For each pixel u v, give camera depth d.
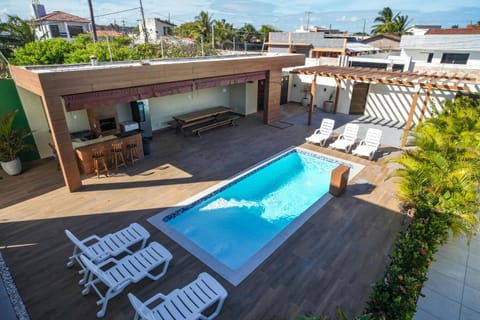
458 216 5.71
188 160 9.70
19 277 5.00
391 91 13.85
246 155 10.14
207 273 4.90
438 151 6.81
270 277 5.04
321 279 5.00
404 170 6.77
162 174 8.72
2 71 19.14
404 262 4.40
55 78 6.62
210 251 6.14
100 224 6.43
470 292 4.83
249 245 6.35
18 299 4.57
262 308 4.46
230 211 7.54
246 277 5.04
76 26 35.75
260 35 55.41
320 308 4.46
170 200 7.38
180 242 5.92
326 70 13.31
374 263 5.36
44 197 7.45
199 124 12.72
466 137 7.62
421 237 4.92
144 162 9.52
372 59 17.02
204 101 13.94
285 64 13.34
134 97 8.47
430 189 6.35
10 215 6.71
